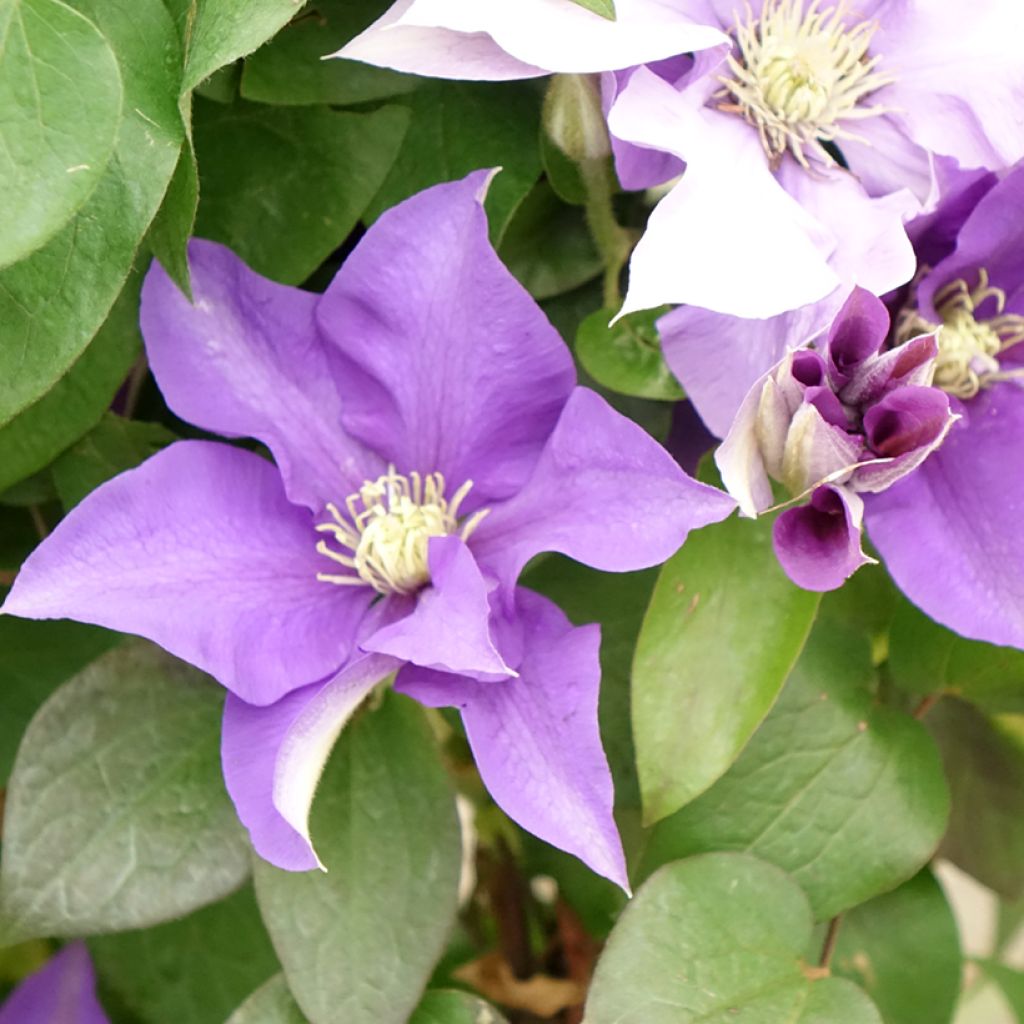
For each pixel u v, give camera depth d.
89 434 0.52
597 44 0.47
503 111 0.52
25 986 0.61
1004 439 0.51
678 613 0.50
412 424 0.51
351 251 0.52
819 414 0.46
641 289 0.46
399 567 0.51
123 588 0.49
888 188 0.51
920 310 0.52
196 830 0.51
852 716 0.53
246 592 0.50
